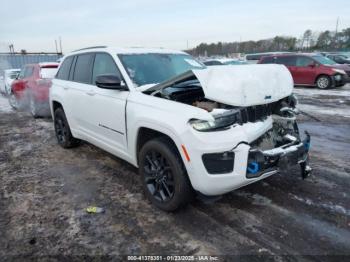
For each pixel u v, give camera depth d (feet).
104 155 16.07
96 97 12.78
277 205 10.39
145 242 8.56
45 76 25.77
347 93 38.91
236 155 8.51
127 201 10.91
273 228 9.07
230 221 9.50
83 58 14.78
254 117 9.82
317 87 44.80
